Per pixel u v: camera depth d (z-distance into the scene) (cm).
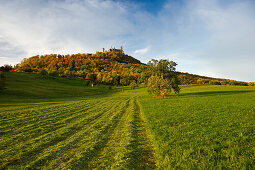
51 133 1275
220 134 1028
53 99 5062
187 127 1266
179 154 744
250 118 1484
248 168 581
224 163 620
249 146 798
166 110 2250
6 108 2806
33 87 7719
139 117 1948
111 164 703
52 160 775
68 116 2092
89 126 1520
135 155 800
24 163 755
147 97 5153
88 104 3550
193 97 4231
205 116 1688
